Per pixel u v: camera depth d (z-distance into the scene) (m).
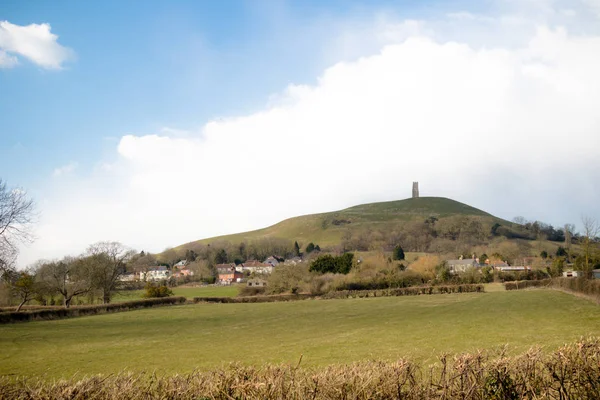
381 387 7.60
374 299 65.94
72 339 35.62
